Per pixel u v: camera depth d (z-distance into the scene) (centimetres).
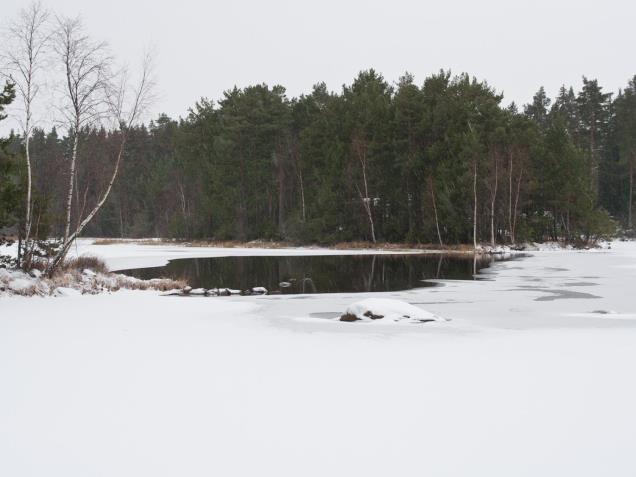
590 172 6631
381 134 6028
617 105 8575
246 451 508
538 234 5812
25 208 2117
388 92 6781
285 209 7250
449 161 5459
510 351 960
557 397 668
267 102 7300
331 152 6281
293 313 1521
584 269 3100
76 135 2131
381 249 5531
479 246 5362
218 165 7344
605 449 509
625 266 3278
